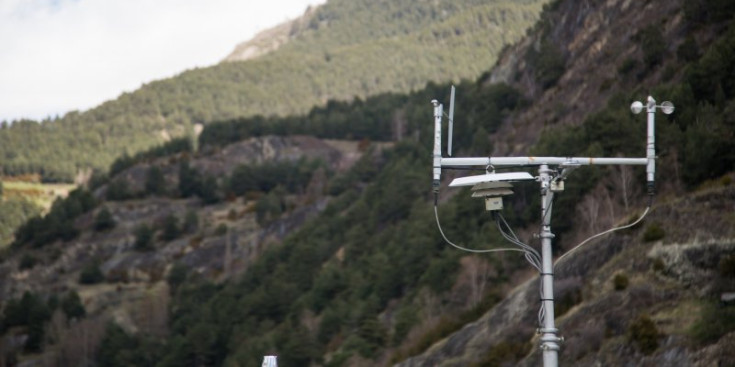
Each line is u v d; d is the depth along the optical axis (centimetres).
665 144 6469
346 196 14625
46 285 17938
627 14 11012
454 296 7694
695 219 5025
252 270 13075
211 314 12294
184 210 19650
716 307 4306
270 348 9575
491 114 12744
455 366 5869
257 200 19425
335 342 9088
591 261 5372
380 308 9231
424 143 14700
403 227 11075
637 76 9338
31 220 19950
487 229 8238
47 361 13162
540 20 13775
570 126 8731
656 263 4856
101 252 18600
